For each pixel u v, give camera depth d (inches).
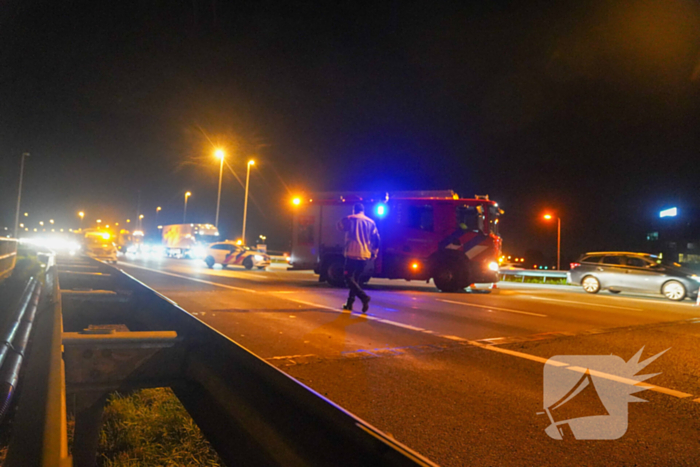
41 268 679.1
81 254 1333.7
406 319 362.0
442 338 291.3
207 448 127.8
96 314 206.8
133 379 110.6
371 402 170.7
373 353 244.5
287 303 434.3
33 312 241.4
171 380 114.7
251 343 260.7
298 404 65.8
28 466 50.4
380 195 678.5
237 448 79.6
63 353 104.6
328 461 59.3
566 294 661.3
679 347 281.1
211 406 94.3
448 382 197.8
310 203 709.9
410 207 663.1
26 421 64.1
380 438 52.4
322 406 61.6
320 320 343.0
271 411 71.2
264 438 70.9
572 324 361.1
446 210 653.3
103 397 109.8
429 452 132.0
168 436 134.9
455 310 428.1
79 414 106.7
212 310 379.6
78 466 105.1
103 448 128.1
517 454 132.3
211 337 98.4
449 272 645.3
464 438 142.0
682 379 211.6
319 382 192.4
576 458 130.6
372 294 561.9
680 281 669.9
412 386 191.0
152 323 163.9
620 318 403.9
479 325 344.5
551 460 129.1
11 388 121.7
